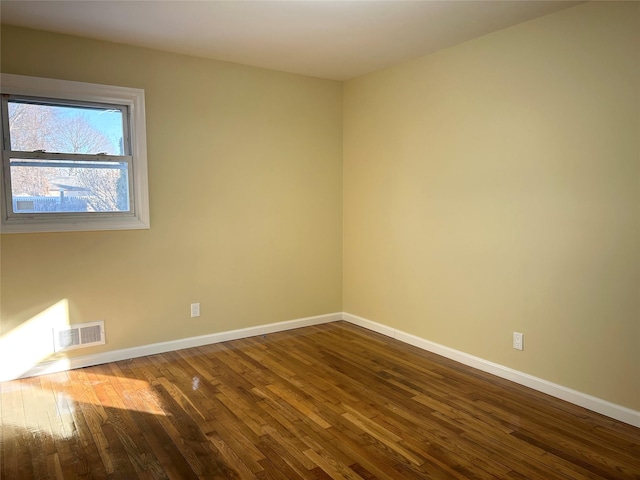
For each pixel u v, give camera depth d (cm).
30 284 336
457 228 367
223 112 405
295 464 230
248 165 422
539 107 306
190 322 403
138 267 375
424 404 296
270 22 310
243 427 266
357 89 457
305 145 455
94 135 358
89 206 359
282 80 435
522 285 323
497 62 329
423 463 231
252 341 423
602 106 274
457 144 362
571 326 297
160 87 374
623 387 274
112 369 353
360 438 254
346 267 489
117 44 353
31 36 323
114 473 222
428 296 396
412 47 364
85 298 355
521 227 321
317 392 313
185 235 395
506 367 337
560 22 291
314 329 462
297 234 457
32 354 339
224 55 386
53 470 224
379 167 438
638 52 257
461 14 297
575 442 251
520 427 267
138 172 369
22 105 331
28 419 274
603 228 278
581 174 286
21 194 335
